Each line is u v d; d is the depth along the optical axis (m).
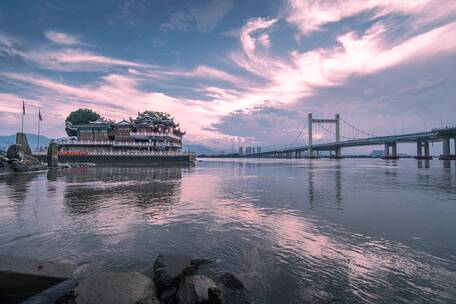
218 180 35.72
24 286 6.28
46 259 8.06
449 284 6.65
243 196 21.12
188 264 7.18
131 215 14.00
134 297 5.57
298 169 68.38
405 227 11.82
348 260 8.16
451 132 112.50
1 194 20.69
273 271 7.41
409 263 7.92
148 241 9.82
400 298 6.04
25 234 10.44
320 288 6.50
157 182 31.16
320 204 17.56
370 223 12.51
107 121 87.00
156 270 6.89
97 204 16.97
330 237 10.39
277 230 11.34
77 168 60.41
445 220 13.06
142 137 83.38
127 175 40.97
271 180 36.12
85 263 7.84
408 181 33.66
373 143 165.62
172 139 93.38
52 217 13.30
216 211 15.23
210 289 5.87
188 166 81.62
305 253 8.74
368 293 6.27
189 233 10.86
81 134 81.06
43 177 36.31
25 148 54.56
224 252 8.81
